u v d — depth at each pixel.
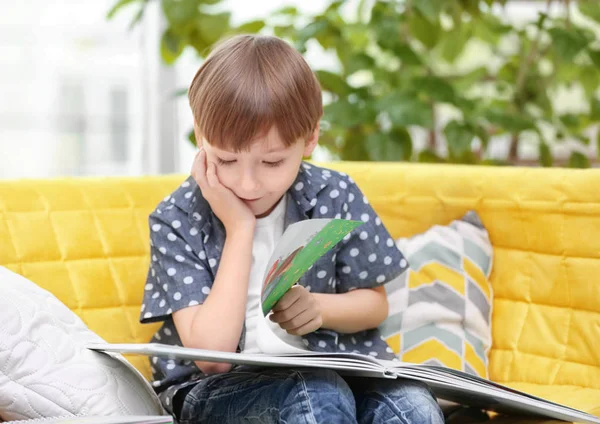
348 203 1.48
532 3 3.05
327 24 2.32
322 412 1.11
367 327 1.46
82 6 2.69
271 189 1.29
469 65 3.00
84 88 2.71
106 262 1.60
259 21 2.41
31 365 1.15
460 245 1.70
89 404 1.16
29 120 2.66
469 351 1.62
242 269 1.32
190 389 1.34
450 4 2.43
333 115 2.23
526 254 1.66
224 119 1.23
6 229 1.52
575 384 1.53
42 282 1.53
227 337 1.28
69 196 1.61
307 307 1.30
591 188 1.56
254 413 1.19
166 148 2.74
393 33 2.35
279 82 1.25
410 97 2.24
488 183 1.71
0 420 1.17
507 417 1.42
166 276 1.37
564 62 2.36
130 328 1.59
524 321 1.64
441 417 1.18
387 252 1.49
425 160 2.42
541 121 2.49
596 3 2.48
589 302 1.55
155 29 2.69
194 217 1.39
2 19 2.61
